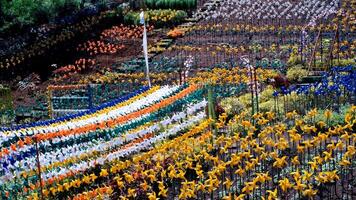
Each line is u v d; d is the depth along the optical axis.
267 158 16.98
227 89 25.80
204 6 40.19
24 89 30.97
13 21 37.91
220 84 26.69
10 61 34.03
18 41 36.34
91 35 37.25
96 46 35.69
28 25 38.22
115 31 37.25
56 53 35.16
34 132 18.69
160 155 17.61
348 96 21.98
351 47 29.67
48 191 15.95
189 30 36.22
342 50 29.41
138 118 19.53
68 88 30.03
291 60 28.86
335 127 17.61
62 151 17.34
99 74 31.89
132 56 33.81
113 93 28.62
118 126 18.78
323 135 16.44
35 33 37.38
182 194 15.15
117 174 16.81
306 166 16.31
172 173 15.77
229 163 15.84
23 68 33.69
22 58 34.25
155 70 31.06
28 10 38.56
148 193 15.40
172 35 35.56
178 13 37.91
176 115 20.22
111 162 17.56
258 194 15.52
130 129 18.86
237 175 16.55
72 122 20.38
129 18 38.16
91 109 24.27
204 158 17.02
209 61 31.44
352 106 19.27
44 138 17.84
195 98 21.88
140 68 31.67
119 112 21.23
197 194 15.92
